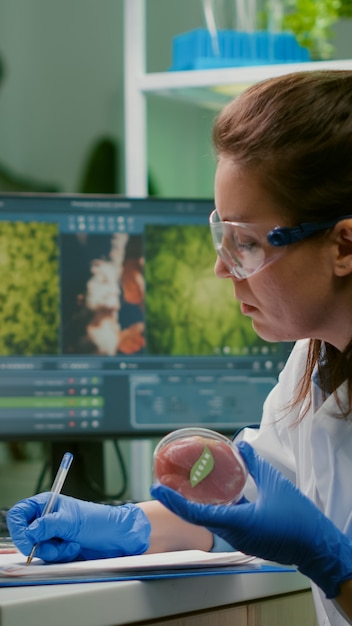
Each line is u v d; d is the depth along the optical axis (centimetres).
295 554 88
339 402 106
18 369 172
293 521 88
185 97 195
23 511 105
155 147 202
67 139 218
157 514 113
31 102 215
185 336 176
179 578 92
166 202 177
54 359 173
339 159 94
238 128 97
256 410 177
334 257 96
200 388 176
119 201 176
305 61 188
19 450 205
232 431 176
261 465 92
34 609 80
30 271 173
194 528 114
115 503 162
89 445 177
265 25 193
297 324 99
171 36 215
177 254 177
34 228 174
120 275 175
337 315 99
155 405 175
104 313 175
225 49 186
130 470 208
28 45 215
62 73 217
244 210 97
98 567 92
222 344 177
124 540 105
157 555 101
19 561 100
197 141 207
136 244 176
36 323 173
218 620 98
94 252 175
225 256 99
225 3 191
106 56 221
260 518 87
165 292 176
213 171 207
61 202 175
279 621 106
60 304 174
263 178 95
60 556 100
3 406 171
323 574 89
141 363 175
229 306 177
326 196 94
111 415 174
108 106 222
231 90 187
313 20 189
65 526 101
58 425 172
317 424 108
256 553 88
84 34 219
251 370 177
